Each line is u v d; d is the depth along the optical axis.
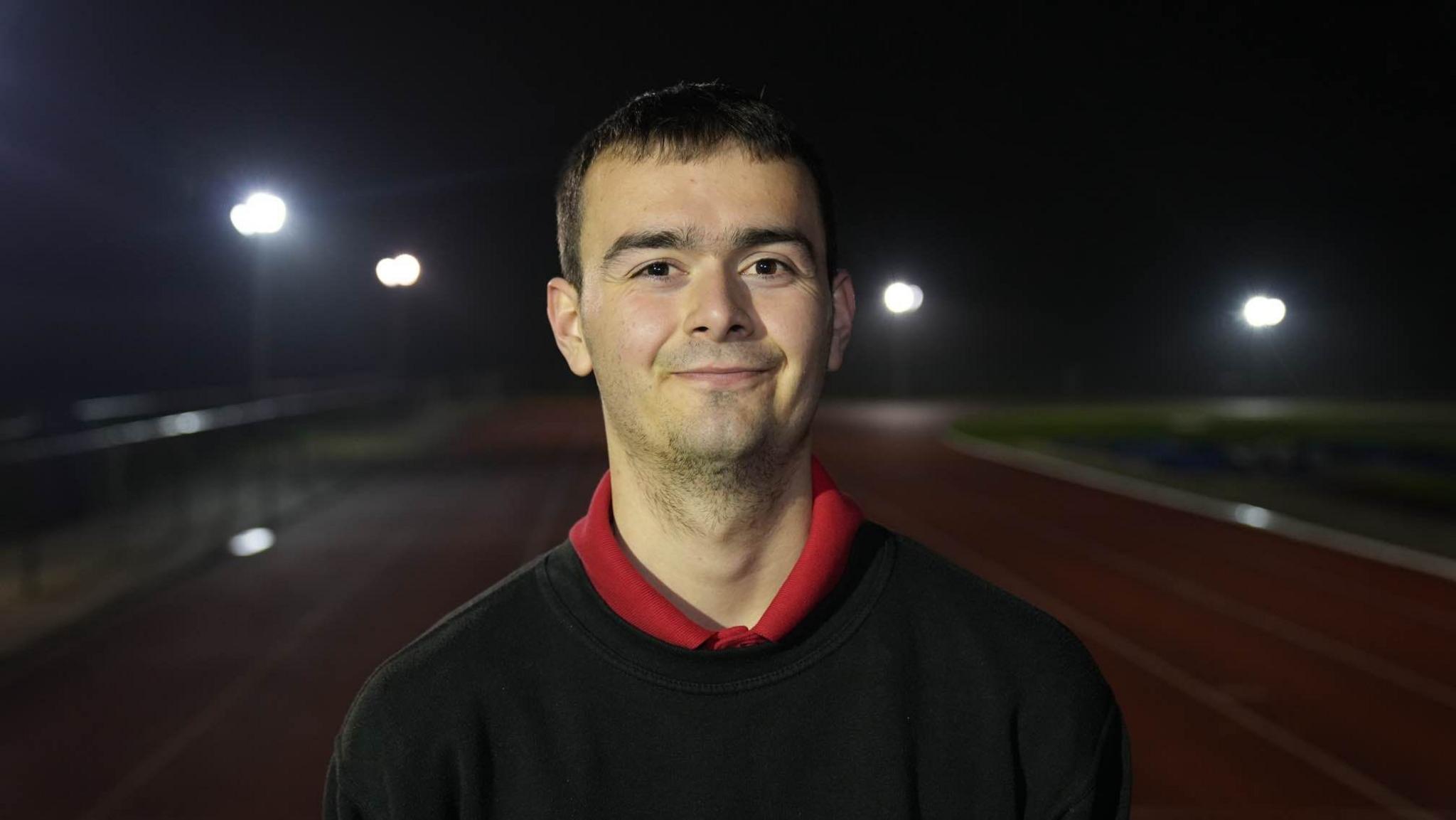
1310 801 5.09
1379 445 23.17
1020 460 20.00
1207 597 9.21
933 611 1.36
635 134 1.33
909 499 15.22
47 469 10.26
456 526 11.94
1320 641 7.84
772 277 1.32
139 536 10.25
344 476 15.75
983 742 1.30
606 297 1.32
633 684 1.27
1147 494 15.66
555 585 1.34
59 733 5.70
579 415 28.31
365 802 1.27
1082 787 1.32
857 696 1.29
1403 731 6.01
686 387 1.28
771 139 1.33
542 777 1.25
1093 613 8.67
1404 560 10.77
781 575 1.36
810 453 1.39
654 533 1.35
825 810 1.25
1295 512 13.52
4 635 7.23
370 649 7.27
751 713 1.26
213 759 5.37
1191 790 5.22
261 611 8.16
